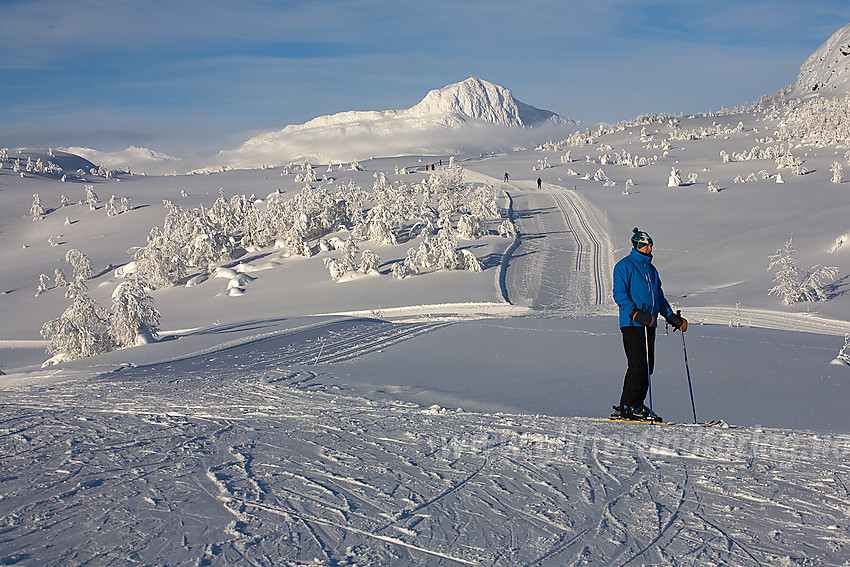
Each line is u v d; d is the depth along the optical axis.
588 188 77.88
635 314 6.22
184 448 5.19
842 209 46.72
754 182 71.12
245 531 3.33
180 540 3.21
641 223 53.88
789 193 61.41
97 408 7.46
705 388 9.47
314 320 22.16
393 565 2.90
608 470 4.30
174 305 45.03
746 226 48.47
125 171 161.62
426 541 3.18
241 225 64.00
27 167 143.88
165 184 120.88
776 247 38.78
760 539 3.06
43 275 59.75
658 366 12.04
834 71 174.50
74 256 62.41
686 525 3.29
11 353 36.56
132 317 26.94
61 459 4.89
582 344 15.30
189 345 16.72
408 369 11.52
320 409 7.19
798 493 3.68
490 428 5.84
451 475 4.28
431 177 75.12
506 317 26.91
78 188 116.94
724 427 5.80
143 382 10.22
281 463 4.66
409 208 63.31
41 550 3.11
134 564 2.93
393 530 3.33
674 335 17.69
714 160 97.56
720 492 3.76
